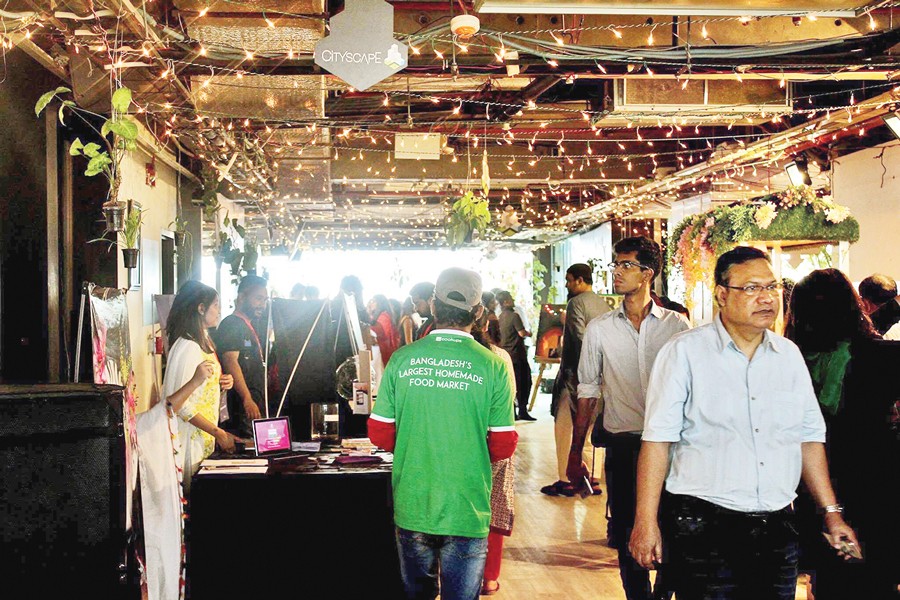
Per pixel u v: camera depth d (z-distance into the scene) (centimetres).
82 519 185
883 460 321
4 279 493
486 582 446
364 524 362
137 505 334
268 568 360
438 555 297
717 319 270
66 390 188
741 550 256
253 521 361
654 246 386
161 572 366
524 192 1260
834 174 824
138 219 413
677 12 410
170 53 453
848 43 480
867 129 743
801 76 523
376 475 363
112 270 583
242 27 417
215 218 1012
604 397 393
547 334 1150
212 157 743
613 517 383
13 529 181
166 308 701
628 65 504
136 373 653
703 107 611
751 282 256
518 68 502
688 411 265
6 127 489
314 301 490
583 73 511
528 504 657
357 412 469
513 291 2234
